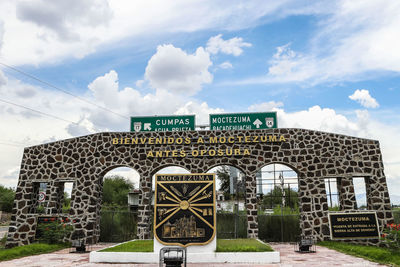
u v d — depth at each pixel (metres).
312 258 13.14
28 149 21.11
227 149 19.84
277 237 19.47
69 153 20.84
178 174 13.57
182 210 13.12
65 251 16.47
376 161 18.97
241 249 12.72
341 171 18.97
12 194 52.00
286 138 19.83
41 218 19.44
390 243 14.22
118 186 49.72
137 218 21.41
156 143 20.39
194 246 12.65
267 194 24.66
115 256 12.62
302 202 18.84
